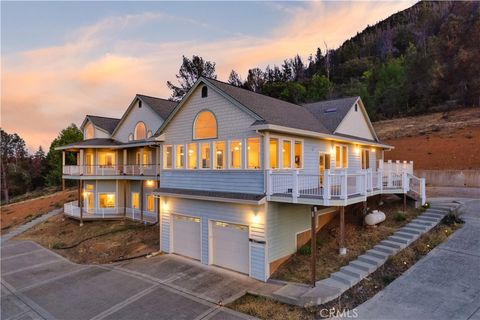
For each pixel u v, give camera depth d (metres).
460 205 15.48
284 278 10.62
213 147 13.01
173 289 10.65
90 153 24.12
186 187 14.15
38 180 59.00
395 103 40.62
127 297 10.24
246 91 14.82
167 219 15.08
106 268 13.30
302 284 9.85
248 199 10.89
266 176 10.99
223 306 9.25
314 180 13.69
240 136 11.94
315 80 52.91
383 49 79.69
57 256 15.84
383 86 47.56
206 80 13.06
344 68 68.94
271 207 11.23
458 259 10.34
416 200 15.67
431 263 10.34
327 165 15.22
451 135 27.30
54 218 24.70
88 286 11.41
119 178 22.47
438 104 37.03
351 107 18.08
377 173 13.66
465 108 33.59
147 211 22.09
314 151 14.12
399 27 92.06
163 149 15.52
